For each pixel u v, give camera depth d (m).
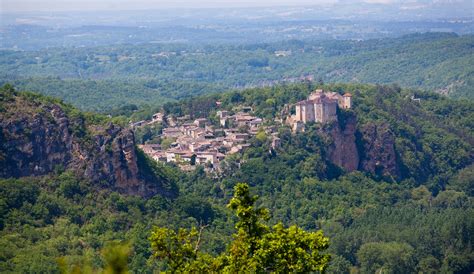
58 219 193.00
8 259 162.75
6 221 183.00
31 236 178.12
